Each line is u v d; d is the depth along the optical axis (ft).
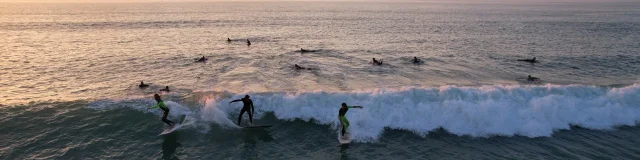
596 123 44.60
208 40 139.64
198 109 48.78
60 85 65.62
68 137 40.55
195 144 40.01
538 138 41.16
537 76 76.79
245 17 309.83
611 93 49.93
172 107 48.55
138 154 37.65
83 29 184.24
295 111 47.29
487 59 97.09
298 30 191.01
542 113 45.19
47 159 35.86
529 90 51.52
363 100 47.98
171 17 299.79
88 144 39.24
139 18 282.36
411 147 39.50
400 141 40.75
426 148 39.29
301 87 64.34
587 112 46.16
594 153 37.93
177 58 94.07
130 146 39.24
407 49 117.50
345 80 70.49
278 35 163.73
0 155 36.19
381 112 45.65
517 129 42.78
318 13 398.21
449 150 38.86
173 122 43.98
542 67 85.97
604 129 43.34
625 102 48.57
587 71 81.66
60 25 209.26
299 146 40.06
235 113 47.80
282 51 110.22
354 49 116.37
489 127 43.11
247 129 43.70
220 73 75.72
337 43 134.10
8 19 261.65
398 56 101.71
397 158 37.27
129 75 73.92
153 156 37.35
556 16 347.15
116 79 70.33
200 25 219.41
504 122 43.55
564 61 93.86
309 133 42.93
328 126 44.47
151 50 109.60
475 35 167.12
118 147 38.96
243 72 76.69
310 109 47.14
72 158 36.24
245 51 109.40
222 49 113.91
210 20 266.57
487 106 45.27
